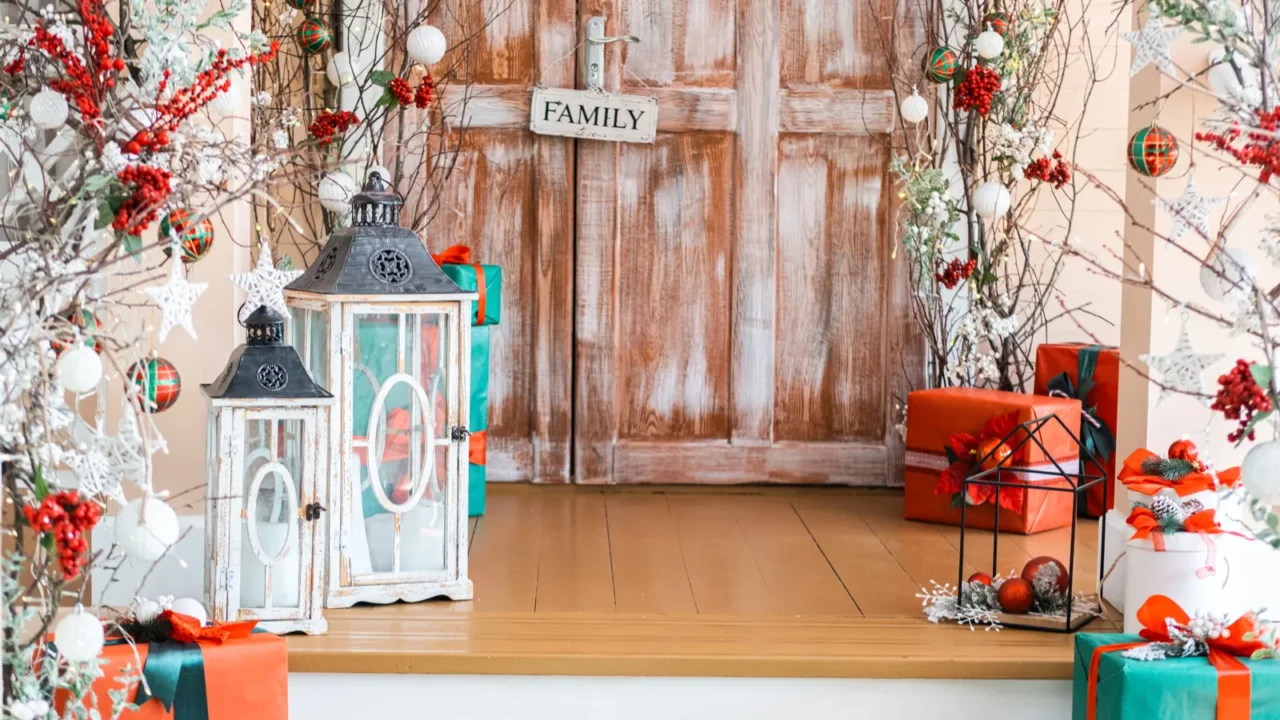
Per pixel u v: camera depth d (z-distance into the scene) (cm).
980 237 404
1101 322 431
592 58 410
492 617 279
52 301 187
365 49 401
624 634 267
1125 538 286
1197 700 219
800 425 427
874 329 423
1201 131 274
